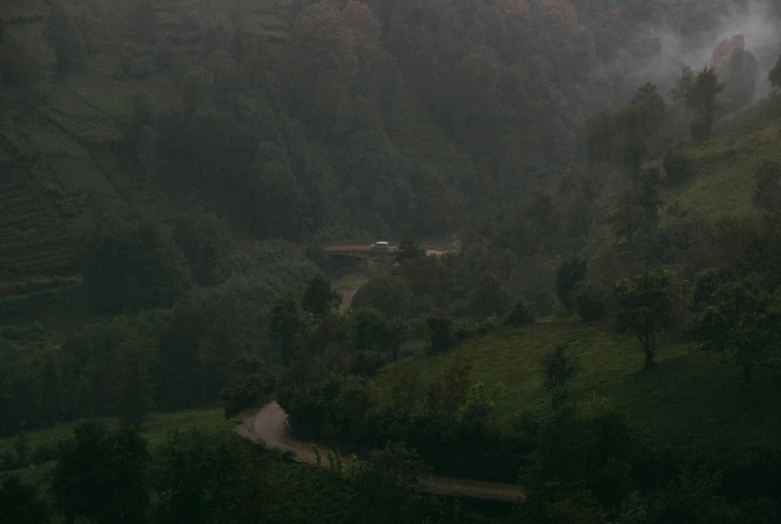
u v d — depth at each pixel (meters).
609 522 44.91
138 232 145.75
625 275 92.44
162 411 114.38
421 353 87.94
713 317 58.28
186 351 115.38
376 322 93.06
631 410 59.44
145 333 120.00
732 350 58.03
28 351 131.25
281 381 80.00
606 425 50.50
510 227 134.25
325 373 77.44
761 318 56.00
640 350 72.19
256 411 77.94
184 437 71.31
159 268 144.00
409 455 51.28
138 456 54.12
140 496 53.62
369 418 62.34
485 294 103.50
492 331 89.50
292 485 53.19
